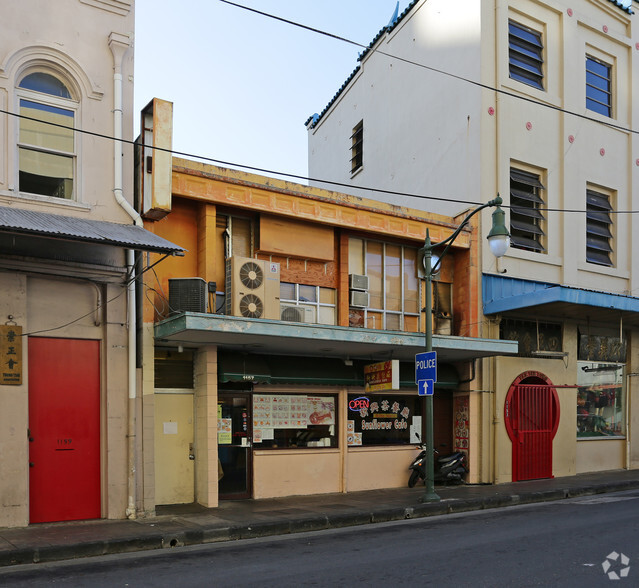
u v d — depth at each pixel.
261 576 7.37
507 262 17.06
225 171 13.05
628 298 16.19
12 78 10.76
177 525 10.39
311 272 14.43
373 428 15.30
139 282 11.84
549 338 17.66
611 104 20.09
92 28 11.67
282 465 13.77
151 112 11.94
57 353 10.84
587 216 18.98
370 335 12.77
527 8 18.23
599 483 15.87
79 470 10.84
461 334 16.31
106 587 6.98
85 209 11.17
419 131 19.47
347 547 9.08
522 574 7.16
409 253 16.12
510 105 17.59
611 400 19.06
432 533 10.05
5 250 10.30
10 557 8.30
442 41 18.73
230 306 12.33
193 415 12.91
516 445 16.53
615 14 20.11
